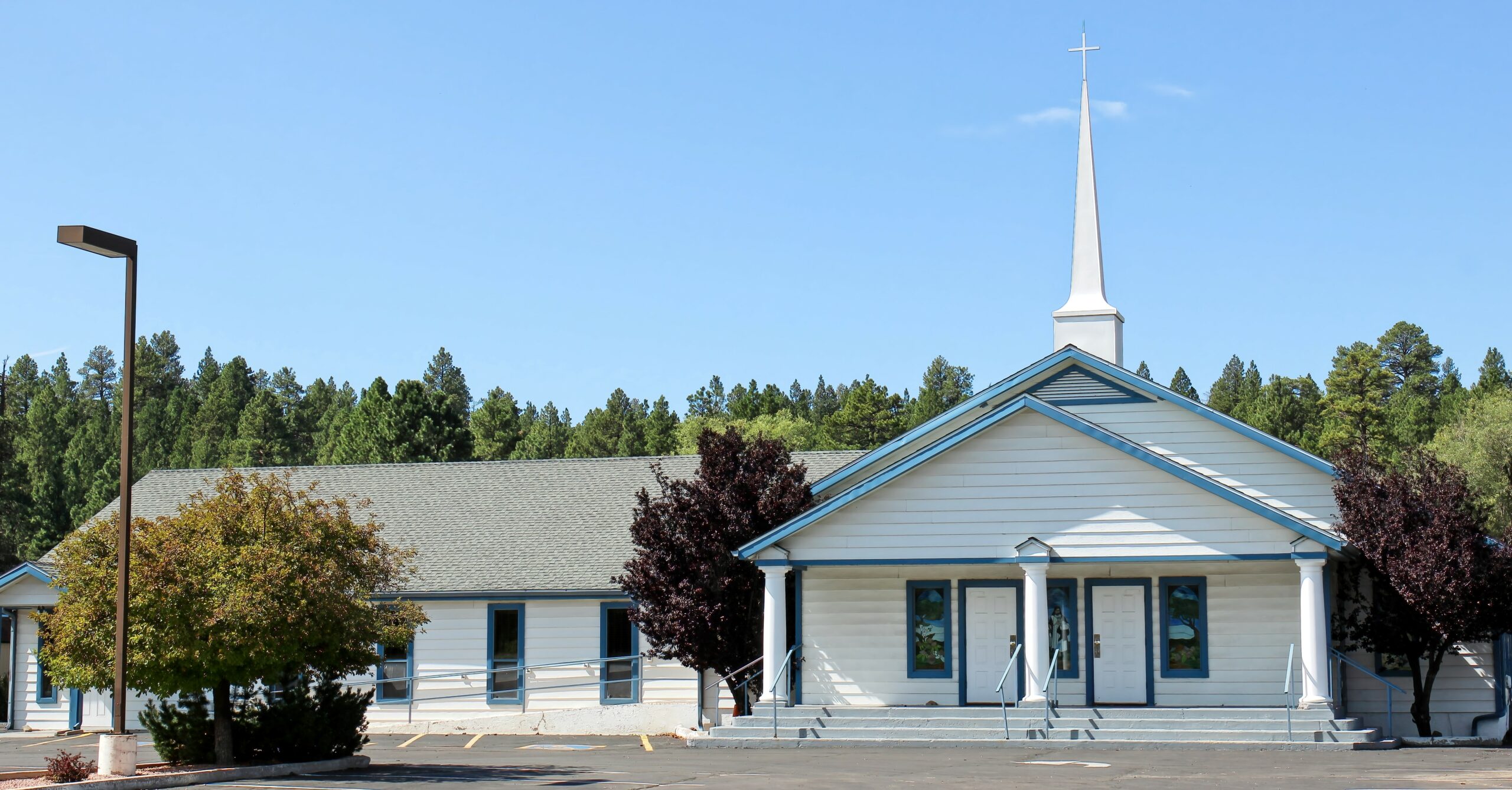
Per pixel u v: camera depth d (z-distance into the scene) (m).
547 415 156.00
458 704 33.81
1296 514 28.78
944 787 18.20
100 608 21.41
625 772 21.28
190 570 21.48
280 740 22.92
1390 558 26.28
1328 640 26.19
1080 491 26.64
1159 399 29.81
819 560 27.45
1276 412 106.31
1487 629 26.20
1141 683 27.86
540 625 33.88
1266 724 25.06
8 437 87.31
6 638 37.75
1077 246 33.69
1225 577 27.83
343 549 22.91
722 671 29.20
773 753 24.98
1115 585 28.25
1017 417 27.09
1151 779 19.03
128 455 20.77
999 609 28.66
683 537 28.86
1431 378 136.62
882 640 28.94
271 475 23.30
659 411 119.38
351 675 34.25
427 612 34.34
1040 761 22.30
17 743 30.77
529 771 21.97
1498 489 54.75
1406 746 25.44
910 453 31.25
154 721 23.06
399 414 75.44
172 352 175.62
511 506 38.19
